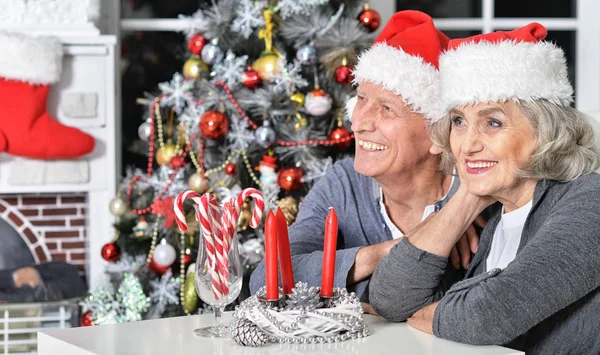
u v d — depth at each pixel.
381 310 1.76
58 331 1.66
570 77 4.24
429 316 1.68
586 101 4.23
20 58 3.23
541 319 1.57
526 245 1.65
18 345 3.37
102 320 3.18
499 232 1.87
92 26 3.43
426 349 1.52
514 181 1.74
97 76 3.44
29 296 3.24
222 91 3.28
